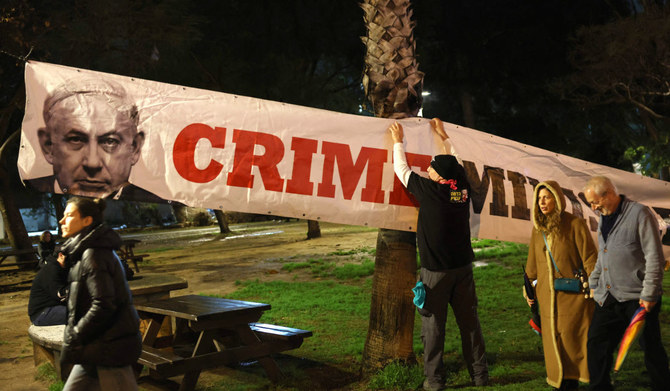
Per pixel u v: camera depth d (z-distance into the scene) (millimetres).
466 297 5020
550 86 23500
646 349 4270
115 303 3455
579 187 6496
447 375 5379
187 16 17891
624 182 6680
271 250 18656
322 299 9367
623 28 20516
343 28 21453
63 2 17422
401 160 5309
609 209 4309
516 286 9789
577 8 24625
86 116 4883
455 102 29672
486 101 28391
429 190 4898
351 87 24875
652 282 4070
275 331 5754
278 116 5387
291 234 25500
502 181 6090
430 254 4891
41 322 6047
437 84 27094
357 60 22656
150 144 5031
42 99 4797
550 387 4824
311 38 21578
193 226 42219
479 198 5969
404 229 5477
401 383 5141
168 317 6941
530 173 6270
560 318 4668
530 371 5391
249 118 5309
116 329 3465
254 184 5250
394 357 5422
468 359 5098
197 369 5023
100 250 3455
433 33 25172
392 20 5699
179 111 5141
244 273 13570
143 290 6699
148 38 16859
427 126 5766
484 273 11133
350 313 8297
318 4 21062
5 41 15312
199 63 20812
